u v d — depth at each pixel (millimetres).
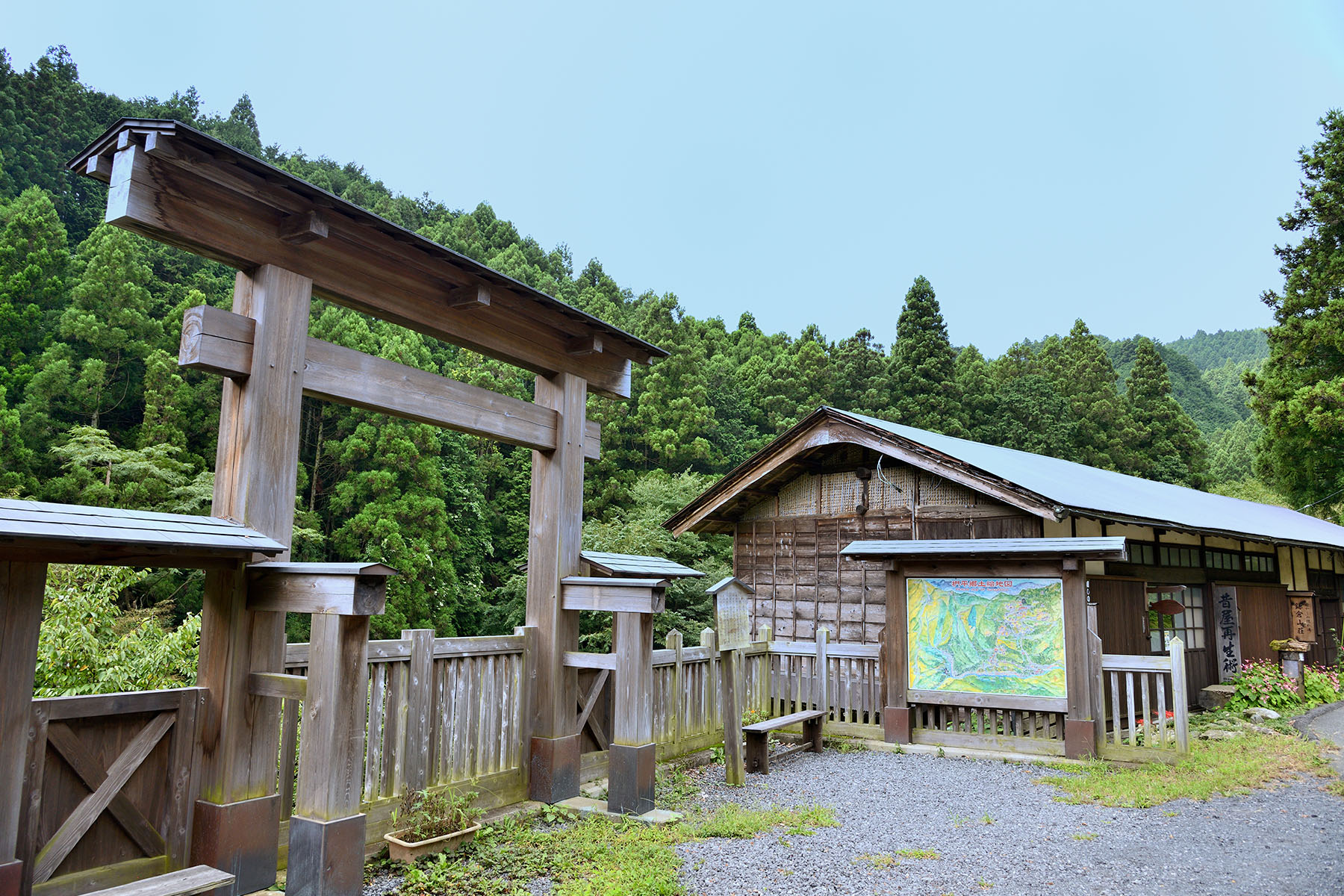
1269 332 24375
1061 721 8578
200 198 4051
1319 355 23328
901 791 6879
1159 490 16328
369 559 21000
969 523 10828
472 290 5355
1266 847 5297
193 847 3920
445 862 4660
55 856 3375
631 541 21719
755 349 45125
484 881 4449
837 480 12258
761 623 12688
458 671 5547
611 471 28703
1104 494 11555
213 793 3947
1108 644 10047
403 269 5145
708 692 8453
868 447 11016
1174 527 10492
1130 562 11000
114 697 3625
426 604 20969
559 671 6145
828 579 12102
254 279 4395
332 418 24328
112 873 3604
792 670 9758
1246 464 49375
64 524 3154
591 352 6484
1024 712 8625
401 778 5055
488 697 5777
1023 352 44312
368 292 4926
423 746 5207
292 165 41875
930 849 5176
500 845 5039
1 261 22234
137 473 19219
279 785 4504
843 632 11828
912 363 35688
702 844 5207
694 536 22922
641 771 5809
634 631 5902
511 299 5715
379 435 22609
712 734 8406
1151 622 11500
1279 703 11859
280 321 4387
